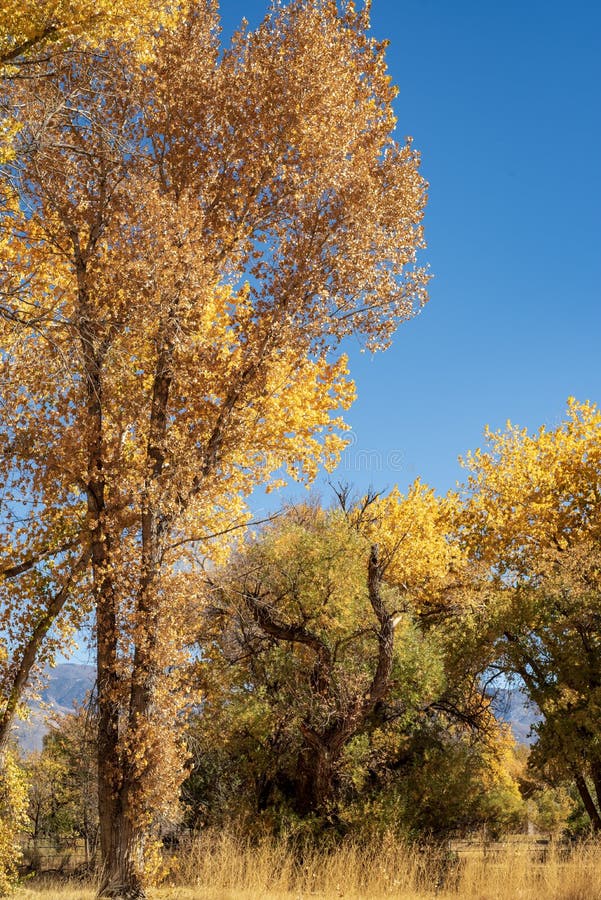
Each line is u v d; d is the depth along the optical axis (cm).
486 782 2322
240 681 2041
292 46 1656
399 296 1627
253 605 2016
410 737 2166
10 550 1594
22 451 1491
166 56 1608
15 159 1102
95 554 1465
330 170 1595
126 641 1391
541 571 2580
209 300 1606
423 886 1276
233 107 1641
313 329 1584
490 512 3023
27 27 1055
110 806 1341
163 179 1644
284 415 1855
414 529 2720
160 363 1580
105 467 1487
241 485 1736
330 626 2023
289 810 1872
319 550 2081
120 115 1486
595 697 2209
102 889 1277
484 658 2405
